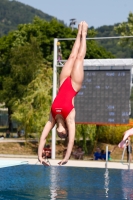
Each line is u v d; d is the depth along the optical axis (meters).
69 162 30.41
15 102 49.03
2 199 15.96
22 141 46.81
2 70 65.81
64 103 13.84
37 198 16.22
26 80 53.38
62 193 17.38
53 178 22.06
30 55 54.22
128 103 31.00
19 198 16.17
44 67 51.38
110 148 42.19
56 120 14.09
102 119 31.53
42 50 66.25
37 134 41.34
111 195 17.08
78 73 14.35
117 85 31.20
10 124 63.69
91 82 31.69
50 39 66.69
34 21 70.69
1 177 22.17
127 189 18.66
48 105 42.34
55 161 30.42
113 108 31.28
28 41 67.69
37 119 41.38
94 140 41.53
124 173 24.38
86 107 31.83
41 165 27.31
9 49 67.38
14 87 55.03
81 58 14.62
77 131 39.91
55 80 33.47
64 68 14.56
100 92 31.53
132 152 38.59
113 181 21.17
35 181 20.86
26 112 42.22
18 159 31.27
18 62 54.34
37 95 42.53
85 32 14.86
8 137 55.72
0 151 41.75
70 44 67.38
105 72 31.42
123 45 64.44
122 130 41.78
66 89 14.20
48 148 35.78
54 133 33.31
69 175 23.30
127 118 31.05
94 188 18.83
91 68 31.66
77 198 16.30
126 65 30.98
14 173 23.77
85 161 31.72
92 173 24.25
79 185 19.69
